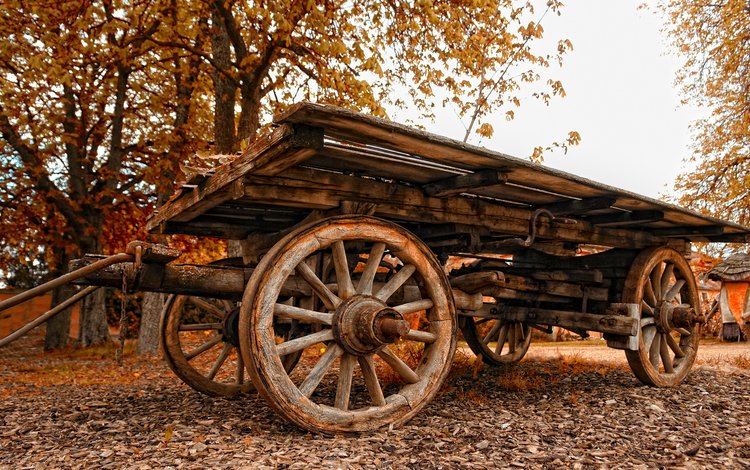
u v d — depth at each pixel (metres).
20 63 12.52
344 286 4.25
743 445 3.96
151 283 4.13
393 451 3.63
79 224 15.20
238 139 11.17
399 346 8.88
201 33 11.91
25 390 7.02
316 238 4.03
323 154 3.78
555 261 6.72
